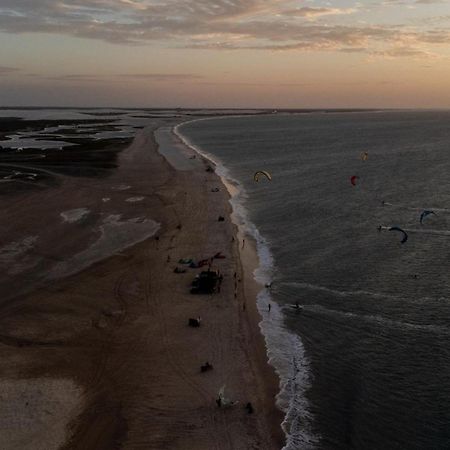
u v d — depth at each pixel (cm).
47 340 3694
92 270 4988
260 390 3127
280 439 2719
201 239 5931
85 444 2672
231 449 2645
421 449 2638
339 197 8244
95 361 3438
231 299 4366
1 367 3344
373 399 3036
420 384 3167
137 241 5847
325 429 2792
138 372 3316
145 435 2742
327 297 4403
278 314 4100
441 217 6881
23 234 6097
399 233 6188
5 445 2652
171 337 3747
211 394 3088
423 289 4528
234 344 3647
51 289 4550
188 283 4684
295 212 7294
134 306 4241
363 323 3934
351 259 5306
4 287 4591
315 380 3228
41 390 3109
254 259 5353
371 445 2675
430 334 3750
